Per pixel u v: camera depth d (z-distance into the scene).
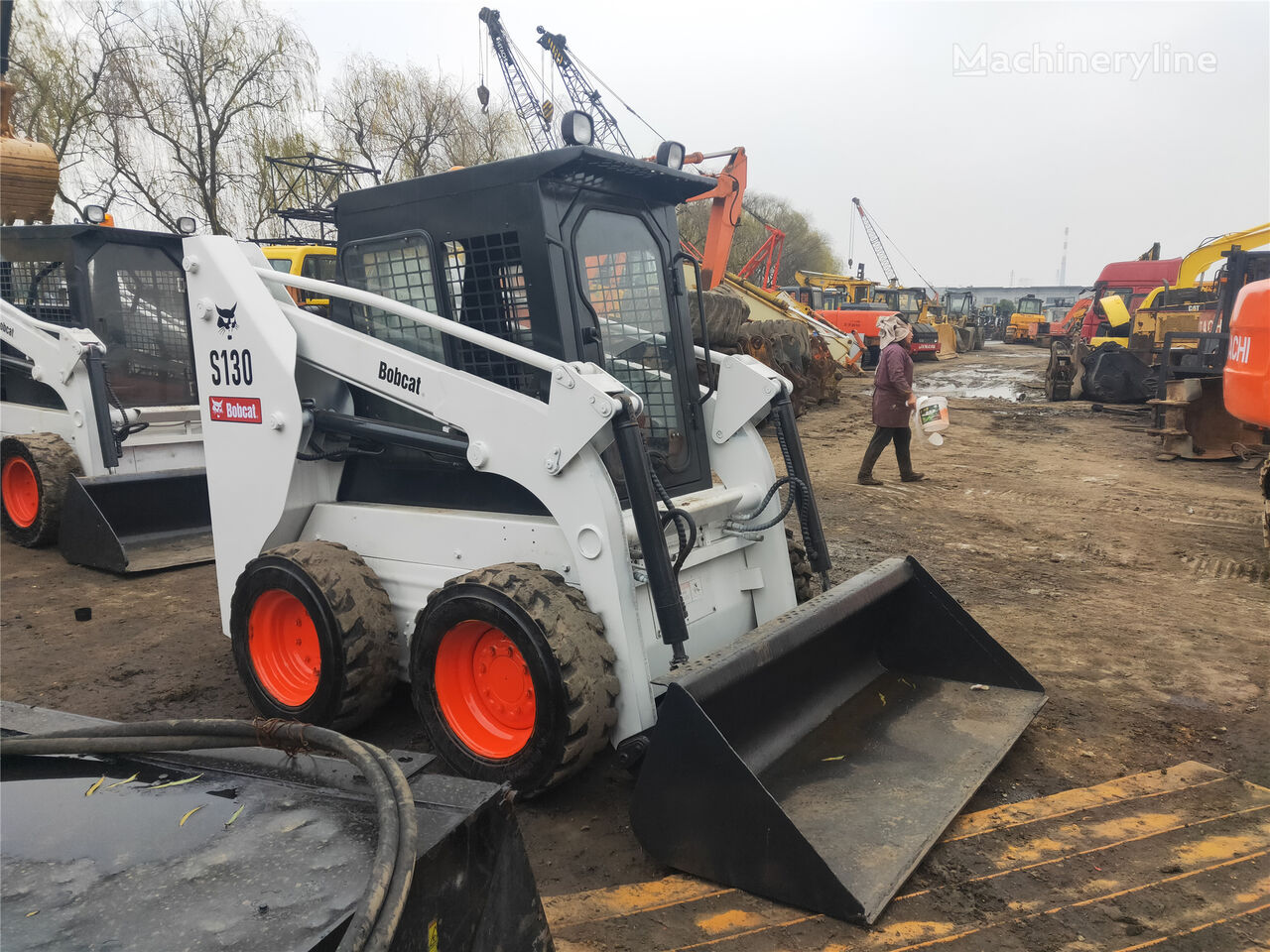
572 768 3.06
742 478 4.18
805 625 3.30
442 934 1.65
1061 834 3.07
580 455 3.19
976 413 16.00
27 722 2.21
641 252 3.85
